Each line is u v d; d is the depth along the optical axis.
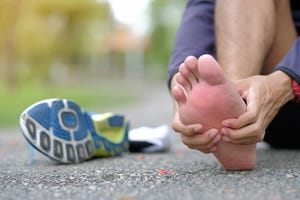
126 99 7.17
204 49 1.18
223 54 1.05
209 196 0.83
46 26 6.95
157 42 16.50
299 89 1.00
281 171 1.02
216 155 0.98
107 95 8.01
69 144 1.20
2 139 2.18
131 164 1.20
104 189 0.90
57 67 9.47
